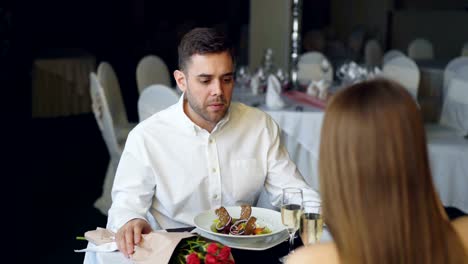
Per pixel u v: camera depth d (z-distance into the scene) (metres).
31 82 7.36
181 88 1.71
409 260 0.73
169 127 1.73
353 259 0.75
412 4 7.78
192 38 1.58
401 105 0.73
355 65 4.37
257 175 1.79
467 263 0.77
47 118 7.07
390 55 6.11
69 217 3.85
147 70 4.46
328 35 7.22
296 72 4.44
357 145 0.73
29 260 3.21
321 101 3.78
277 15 6.57
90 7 9.83
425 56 6.93
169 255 1.29
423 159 0.74
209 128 1.72
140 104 3.18
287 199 1.37
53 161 5.21
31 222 3.76
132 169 1.71
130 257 1.37
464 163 3.13
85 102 7.37
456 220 0.93
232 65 1.60
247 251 1.43
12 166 5.01
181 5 10.24
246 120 1.79
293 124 3.40
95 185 4.54
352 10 7.33
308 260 0.84
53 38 9.50
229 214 1.61
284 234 1.50
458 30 7.95
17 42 8.41
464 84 3.59
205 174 1.73
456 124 3.63
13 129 6.45
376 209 0.73
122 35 10.27
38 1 9.07
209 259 1.20
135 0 10.20
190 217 1.74
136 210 1.66
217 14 9.99
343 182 0.75
